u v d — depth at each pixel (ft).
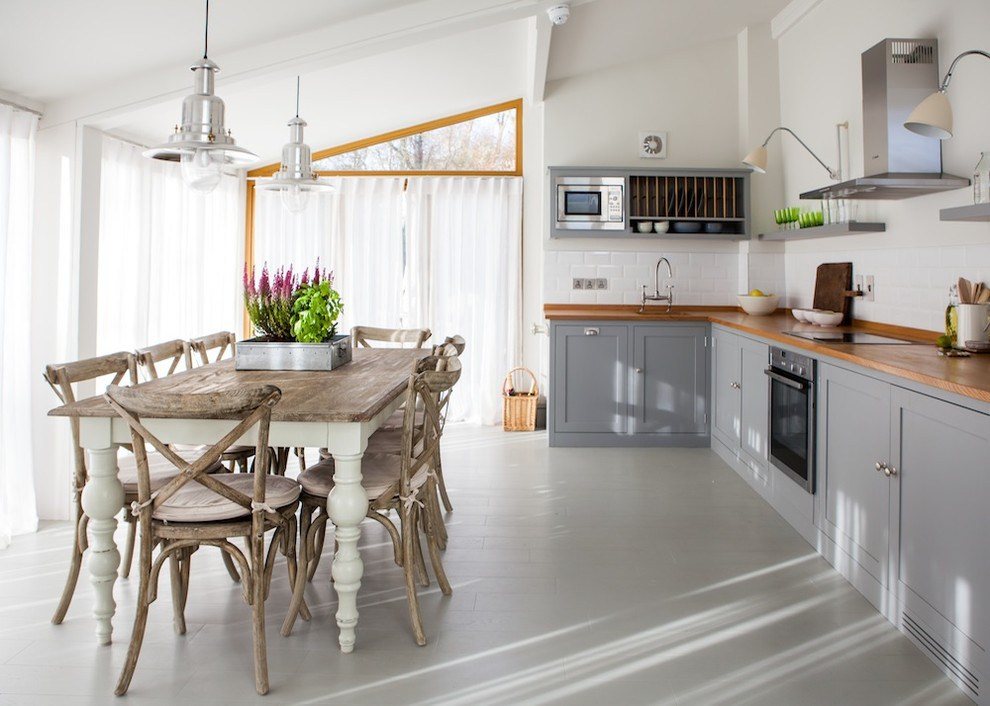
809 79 16.70
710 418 17.75
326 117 18.43
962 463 7.11
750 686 7.38
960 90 11.23
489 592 9.66
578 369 17.87
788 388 12.21
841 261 15.26
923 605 7.93
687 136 19.16
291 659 7.95
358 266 20.57
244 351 10.98
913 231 12.59
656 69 19.13
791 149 17.88
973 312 9.49
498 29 15.43
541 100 18.98
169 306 17.29
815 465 11.09
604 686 7.39
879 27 13.60
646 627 8.66
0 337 11.16
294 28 11.72
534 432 19.71
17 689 7.30
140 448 7.43
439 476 12.79
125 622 8.81
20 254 11.70
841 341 11.41
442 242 20.62
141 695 7.22
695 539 11.60
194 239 18.08
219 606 9.28
